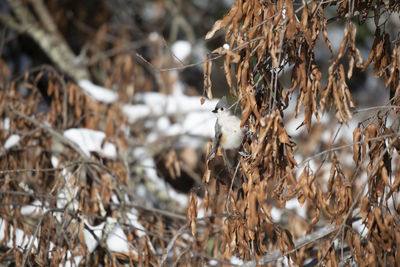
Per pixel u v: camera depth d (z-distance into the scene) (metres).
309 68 4.43
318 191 4.66
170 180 11.79
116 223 7.51
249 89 4.37
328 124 8.41
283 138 4.32
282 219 8.05
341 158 7.62
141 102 11.97
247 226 4.60
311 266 5.84
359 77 13.38
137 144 10.77
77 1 15.62
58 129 8.85
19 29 14.31
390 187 4.51
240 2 4.45
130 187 8.95
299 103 4.46
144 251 6.88
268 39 4.22
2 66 11.02
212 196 7.37
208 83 4.53
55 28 14.38
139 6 15.75
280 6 4.34
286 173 4.61
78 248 6.70
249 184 4.48
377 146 4.64
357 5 4.98
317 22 4.40
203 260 6.60
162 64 12.26
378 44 4.85
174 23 14.50
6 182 7.48
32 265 6.50
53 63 14.64
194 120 11.27
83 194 7.02
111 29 15.45
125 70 11.18
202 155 10.07
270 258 5.70
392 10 4.99
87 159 7.91
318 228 7.28
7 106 8.42
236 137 5.02
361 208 4.63
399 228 4.73
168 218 8.95
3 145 8.20
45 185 8.15
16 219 6.96
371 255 4.64
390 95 4.93
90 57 15.41
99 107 9.57
